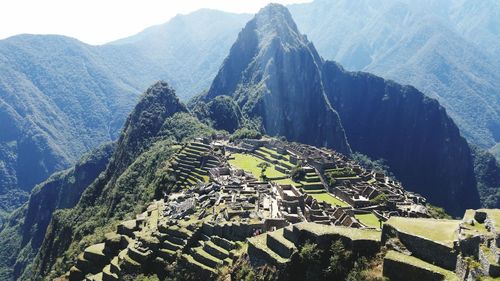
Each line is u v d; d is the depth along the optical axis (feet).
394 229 152.66
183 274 237.66
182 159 572.51
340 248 160.76
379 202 421.59
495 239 123.54
